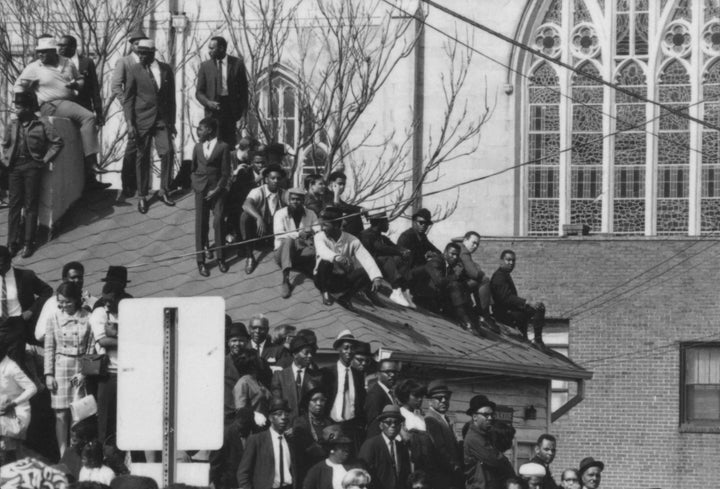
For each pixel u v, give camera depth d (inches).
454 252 2470.5
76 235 2405.3
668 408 4042.8
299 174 4156.0
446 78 4284.0
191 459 1717.5
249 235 2273.6
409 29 4264.3
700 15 4313.5
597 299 4077.3
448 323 2423.7
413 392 1894.7
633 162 4323.3
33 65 2443.4
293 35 4220.0
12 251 2373.3
